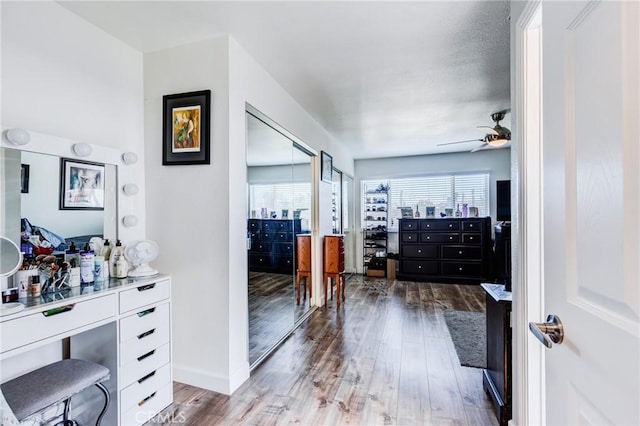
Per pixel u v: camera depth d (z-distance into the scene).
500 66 2.55
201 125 2.13
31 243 1.62
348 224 6.43
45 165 1.69
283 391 2.10
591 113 0.64
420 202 6.20
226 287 2.10
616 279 0.56
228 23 1.95
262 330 2.74
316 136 4.05
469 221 5.55
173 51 2.22
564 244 0.75
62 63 1.80
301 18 1.91
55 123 1.77
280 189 3.16
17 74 1.60
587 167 0.65
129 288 1.70
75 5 1.77
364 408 1.92
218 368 2.11
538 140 1.43
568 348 0.73
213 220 2.13
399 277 5.91
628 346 0.53
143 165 2.29
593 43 0.63
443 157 6.14
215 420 1.80
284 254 3.26
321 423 1.78
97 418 1.60
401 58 2.42
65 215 1.78
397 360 2.56
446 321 3.52
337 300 4.19
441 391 2.11
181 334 2.21
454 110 3.60
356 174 6.71
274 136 2.99
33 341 1.30
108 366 1.65
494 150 5.84
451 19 1.93
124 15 1.87
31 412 1.23
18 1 1.61
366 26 2.00
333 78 2.76
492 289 2.08
